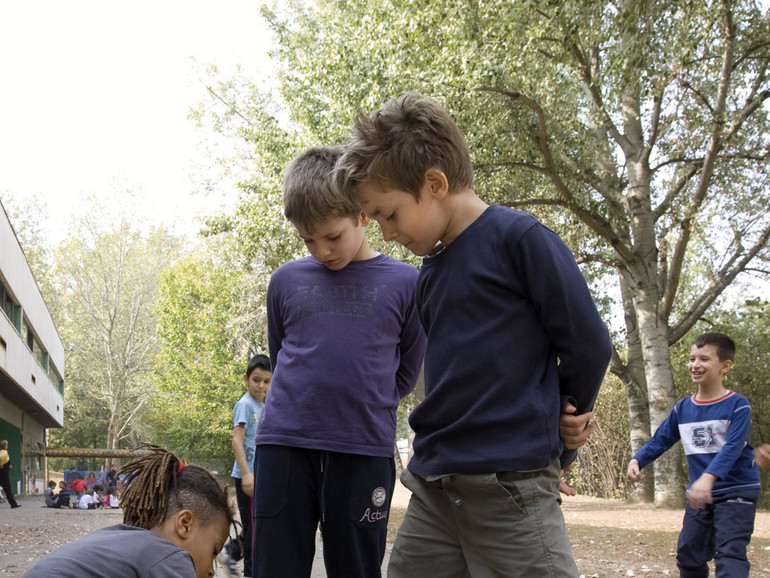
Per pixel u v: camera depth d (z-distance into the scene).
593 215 17.42
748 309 20.89
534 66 15.48
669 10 13.73
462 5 13.63
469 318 2.40
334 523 3.11
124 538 2.41
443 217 2.46
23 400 31.56
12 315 28.56
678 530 11.41
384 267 3.38
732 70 16.86
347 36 17.47
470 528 2.40
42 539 10.85
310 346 3.20
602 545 9.10
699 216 17.23
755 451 3.65
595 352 2.32
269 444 3.14
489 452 2.30
